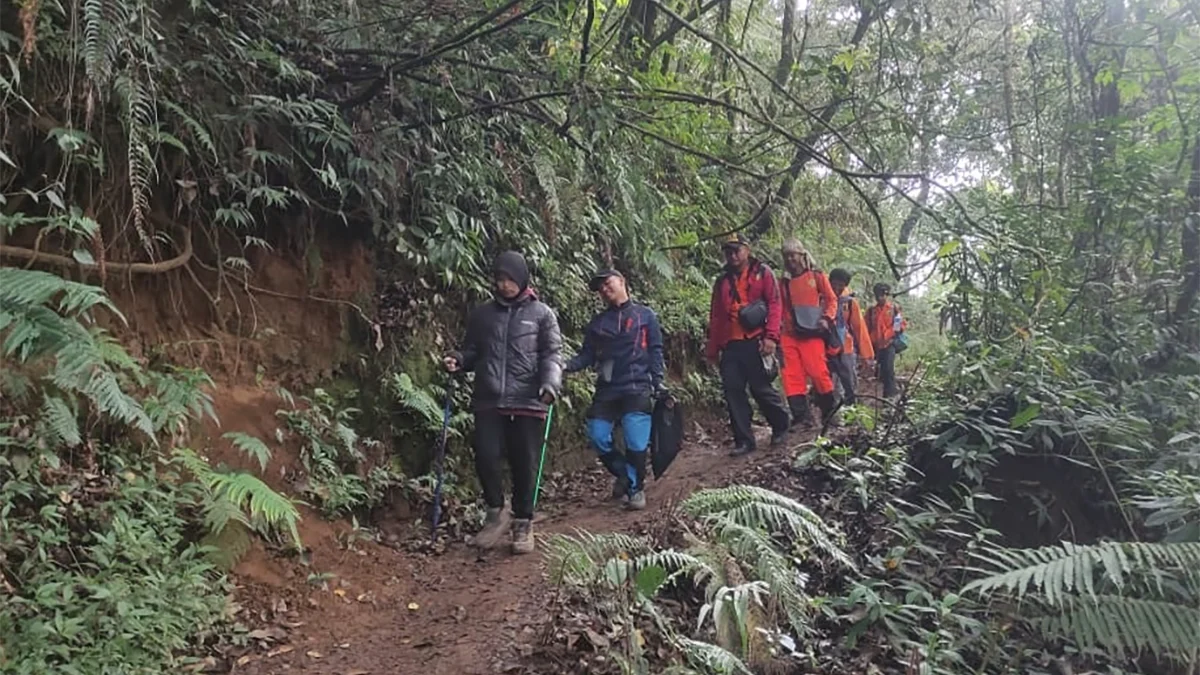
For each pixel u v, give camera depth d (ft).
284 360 20.16
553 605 14.83
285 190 18.89
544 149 25.02
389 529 19.56
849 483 18.66
